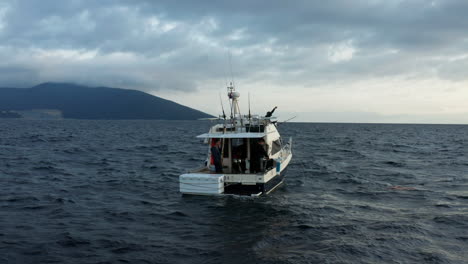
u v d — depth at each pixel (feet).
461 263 28.07
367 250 30.68
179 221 40.04
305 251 30.55
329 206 47.32
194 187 48.19
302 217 41.55
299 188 60.59
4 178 67.15
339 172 79.00
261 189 48.03
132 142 179.52
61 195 53.11
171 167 87.25
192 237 34.55
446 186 61.72
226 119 54.39
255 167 51.98
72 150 126.52
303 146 158.71
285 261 28.25
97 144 160.04
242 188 52.01
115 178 69.67
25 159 97.35
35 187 59.11
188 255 29.78
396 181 67.46
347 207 47.01
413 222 39.32
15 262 28.07
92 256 29.53
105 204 48.24
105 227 37.76
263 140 51.52
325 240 33.47
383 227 37.50
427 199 51.65
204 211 43.70
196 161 100.42
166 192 56.70
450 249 31.04
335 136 258.98
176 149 140.05
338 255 29.53
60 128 366.22
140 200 50.78
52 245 31.91
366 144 173.78
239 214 42.37
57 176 70.74
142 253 30.25
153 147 148.46
